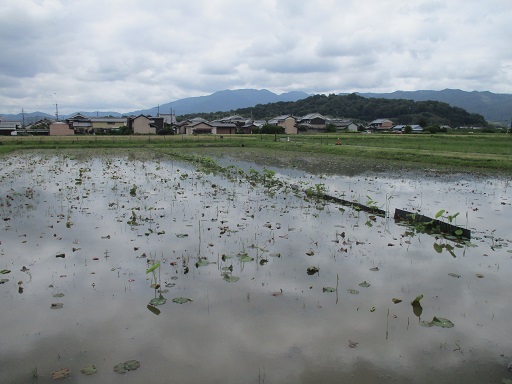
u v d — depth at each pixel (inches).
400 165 1055.6
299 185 692.1
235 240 374.0
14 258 322.3
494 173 887.7
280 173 887.1
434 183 742.5
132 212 477.4
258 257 327.9
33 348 198.8
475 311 238.4
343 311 236.7
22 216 462.9
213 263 312.8
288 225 431.5
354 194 619.5
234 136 2672.2
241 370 181.9
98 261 316.5
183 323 222.2
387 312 235.5
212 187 671.8
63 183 716.7
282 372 180.7
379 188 682.2
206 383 173.2
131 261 316.8
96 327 218.1
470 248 355.6
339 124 4146.2
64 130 2974.9
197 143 1925.4
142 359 190.1
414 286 273.6
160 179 774.5
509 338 209.8
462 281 282.8
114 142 1844.2
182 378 176.4
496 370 182.9
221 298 252.5
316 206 529.7
